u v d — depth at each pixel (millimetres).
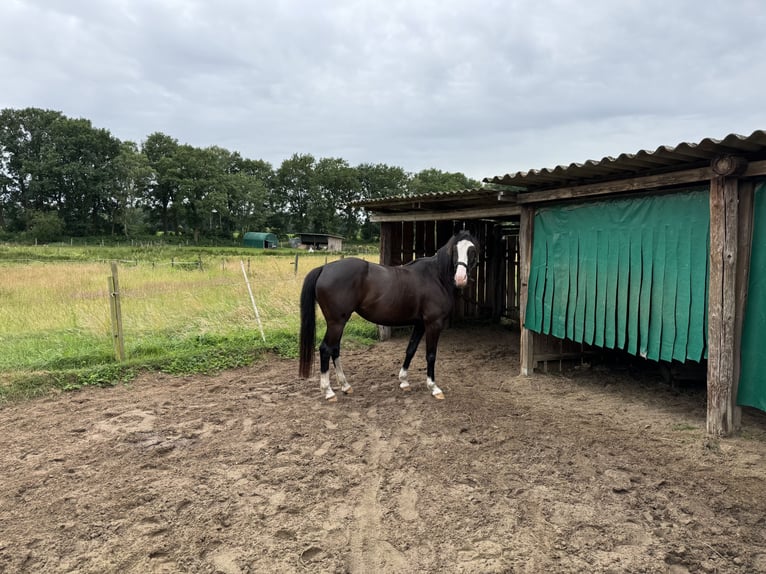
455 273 5176
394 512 3135
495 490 3395
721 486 3400
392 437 4336
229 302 10539
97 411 4957
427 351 5512
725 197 3943
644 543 2801
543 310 6055
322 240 68688
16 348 6777
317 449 4098
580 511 3127
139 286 11508
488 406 5145
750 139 3410
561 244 5777
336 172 85938
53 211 62125
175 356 6660
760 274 3971
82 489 3391
